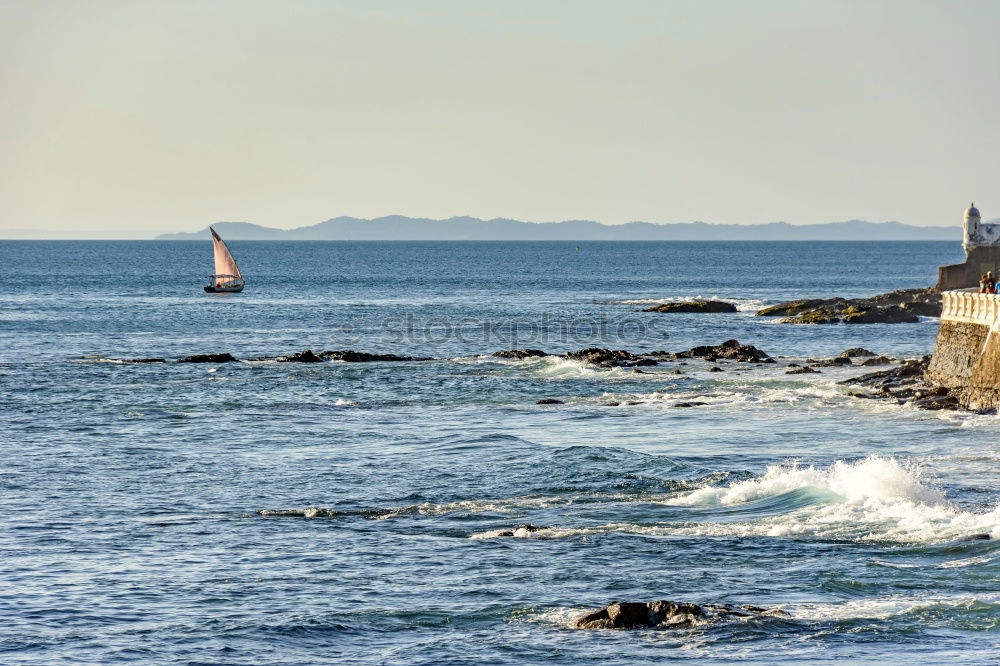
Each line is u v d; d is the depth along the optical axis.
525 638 55.84
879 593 61.62
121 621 58.84
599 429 122.50
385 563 69.00
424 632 57.16
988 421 123.69
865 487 83.75
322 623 58.41
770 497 83.31
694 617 57.16
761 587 63.06
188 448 110.50
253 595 63.03
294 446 111.62
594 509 82.06
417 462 101.44
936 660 51.50
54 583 65.19
